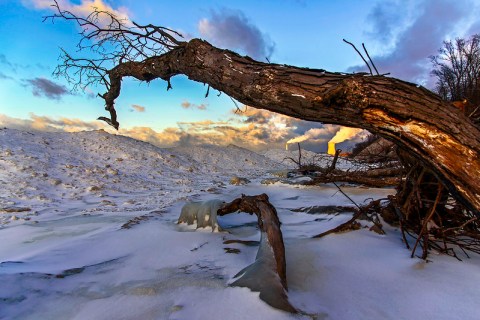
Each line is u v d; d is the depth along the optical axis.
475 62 22.20
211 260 2.96
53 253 3.22
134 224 4.32
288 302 2.03
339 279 2.57
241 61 2.75
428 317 2.00
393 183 7.02
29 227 4.59
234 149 21.05
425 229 3.14
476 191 2.05
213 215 3.97
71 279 2.53
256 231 4.07
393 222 4.16
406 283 2.50
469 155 2.06
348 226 3.94
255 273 2.24
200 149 19.31
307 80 2.41
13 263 2.85
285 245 3.40
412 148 2.23
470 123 2.12
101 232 4.09
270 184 9.76
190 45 3.09
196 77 3.15
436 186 3.57
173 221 4.57
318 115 2.44
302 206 6.02
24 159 9.09
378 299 2.24
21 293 2.20
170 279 2.50
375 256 3.10
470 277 2.61
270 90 2.52
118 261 2.98
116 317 1.91
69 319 1.91
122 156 12.32
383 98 2.18
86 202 6.90
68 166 9.53
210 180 11.59
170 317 1.88
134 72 3.96
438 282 2.52
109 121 5.08
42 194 7.12
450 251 3.30
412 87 2.20
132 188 8.85
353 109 2.28
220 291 2.21
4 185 7.27
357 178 7.47
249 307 1.95
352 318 1.97
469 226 3.65
